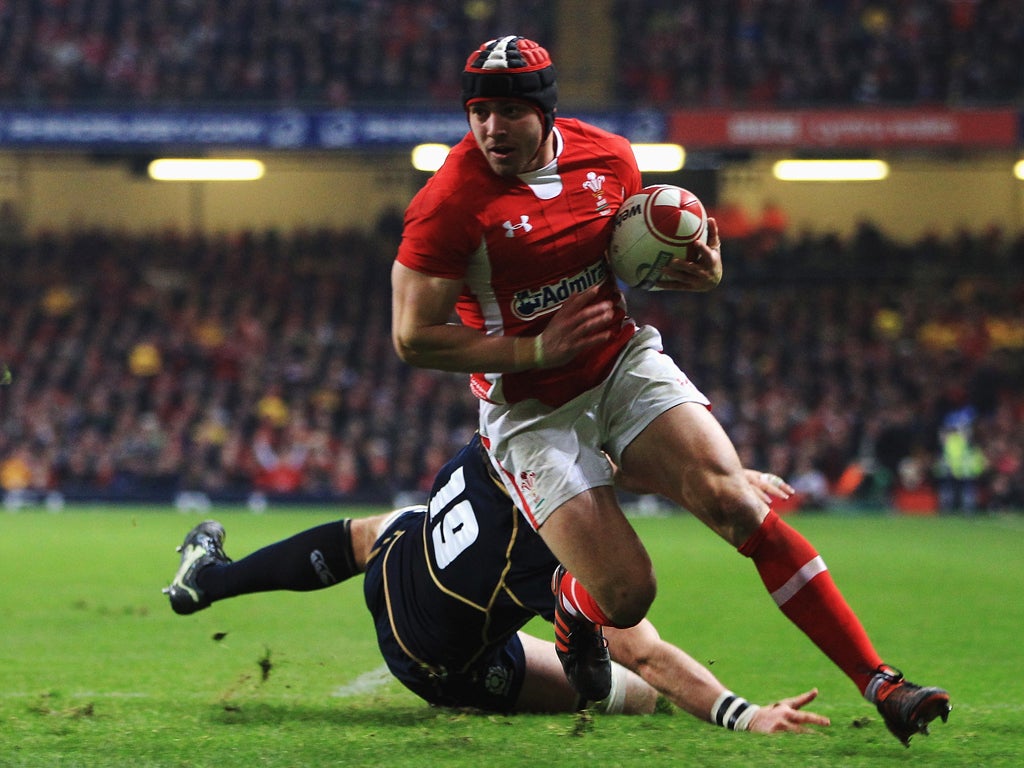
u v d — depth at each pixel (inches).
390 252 4188.0
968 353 3809.1
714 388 3631.9
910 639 1085.8
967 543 2289.6
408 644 682.8
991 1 3971.5
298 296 3983.8
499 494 653.9
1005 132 3501.5
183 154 4077.3
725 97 3865.7
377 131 3540.8
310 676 852.6
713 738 612.1
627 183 634.2
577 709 693.9
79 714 683.4
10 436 3440.0
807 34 3961.6
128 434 3427.7
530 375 620.1
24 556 1923.0
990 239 4173.2
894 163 4409.5
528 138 584.4
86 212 4517.7
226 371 3725.4
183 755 566.6
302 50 3932.1
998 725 662.5
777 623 1184.2
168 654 967.0
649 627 675.4
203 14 4035.4
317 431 3412.9
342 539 721.0
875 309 3937.0
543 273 610.2
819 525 2847.0
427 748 580.4
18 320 3870.6
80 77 3858.3
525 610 653.9
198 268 4126.5
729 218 4212.6
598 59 4163.4
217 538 756.0
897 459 3383.4
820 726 642.8
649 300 3900.1
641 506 3344.0
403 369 3713.1
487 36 4089.6
